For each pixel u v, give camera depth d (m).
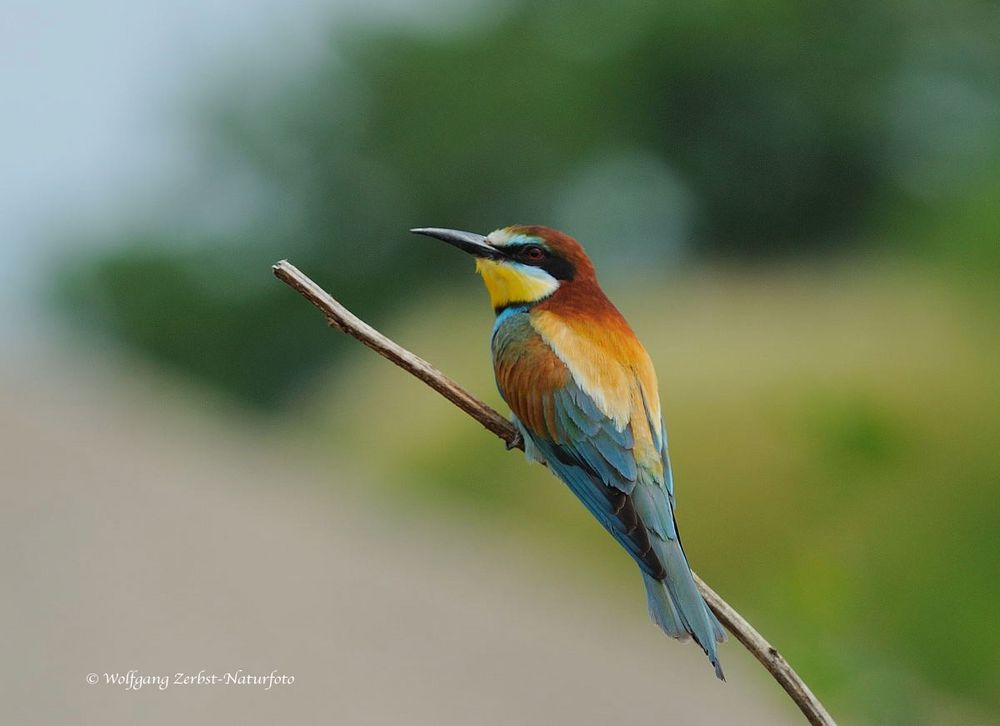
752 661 11.04
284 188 39.22
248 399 37.28
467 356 22.28
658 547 6.41
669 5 38.97
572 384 6.94
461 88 39.53
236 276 37.59
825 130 38.41
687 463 17.34
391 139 39.12
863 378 17.23
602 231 39.72
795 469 16.33
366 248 38.91
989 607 13.73
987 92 37.38
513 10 40.78
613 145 39.94
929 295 19.31
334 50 40.16
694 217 40.25
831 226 39.41
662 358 20.25
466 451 19.70
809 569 10.34
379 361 23.69
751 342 19.62
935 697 10.14
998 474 14.89
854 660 9.20
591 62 39.91
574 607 11.30
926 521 14.86
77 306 36.78
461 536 13.06
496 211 39.88
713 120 39.31
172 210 38.06
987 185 22.16
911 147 38.62
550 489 18.45
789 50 38.03
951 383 16.38
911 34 37.78
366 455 20.66
